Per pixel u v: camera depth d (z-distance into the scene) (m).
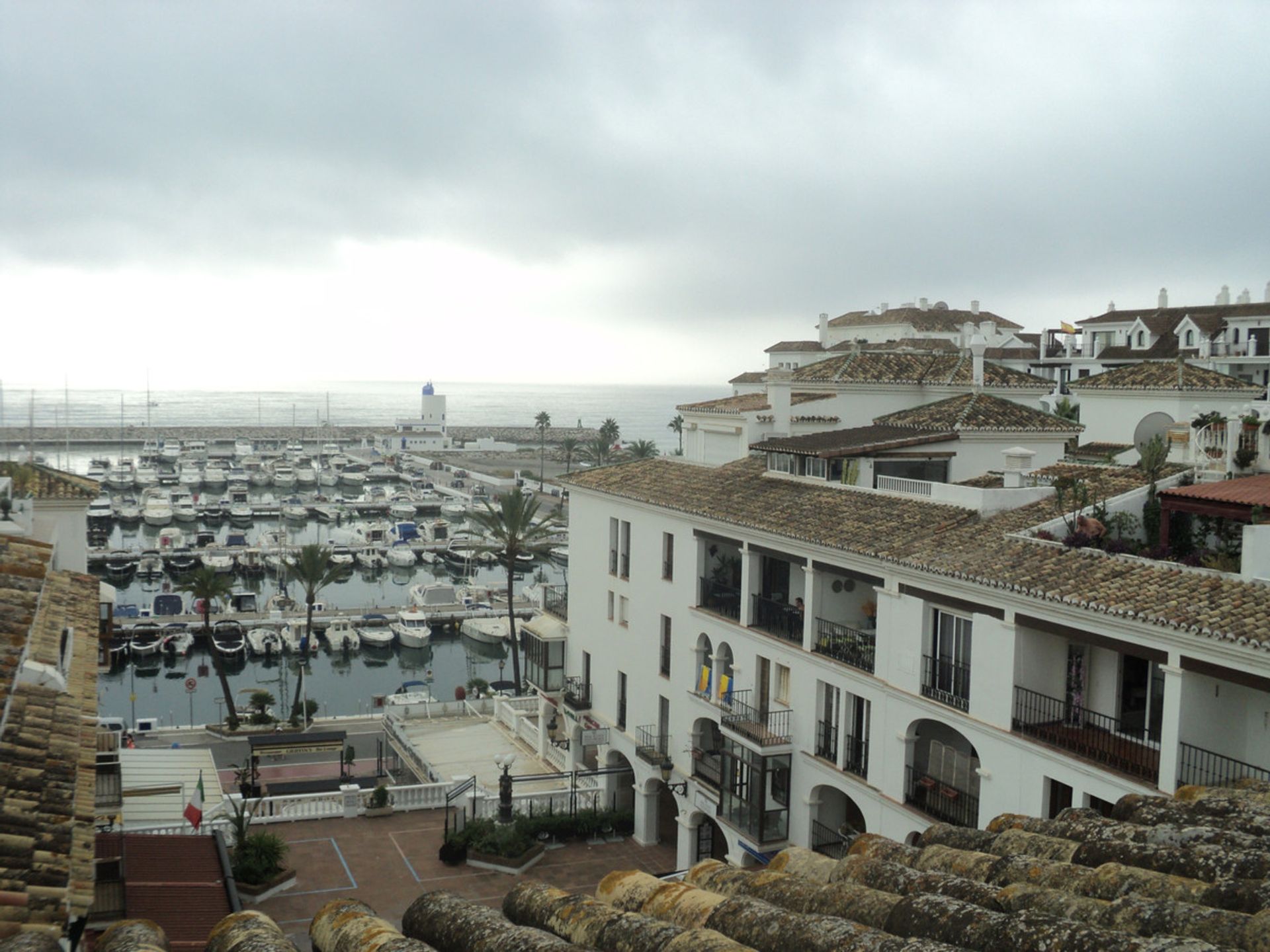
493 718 60.81
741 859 35.66
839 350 84.62
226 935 9.77
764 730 35.16
